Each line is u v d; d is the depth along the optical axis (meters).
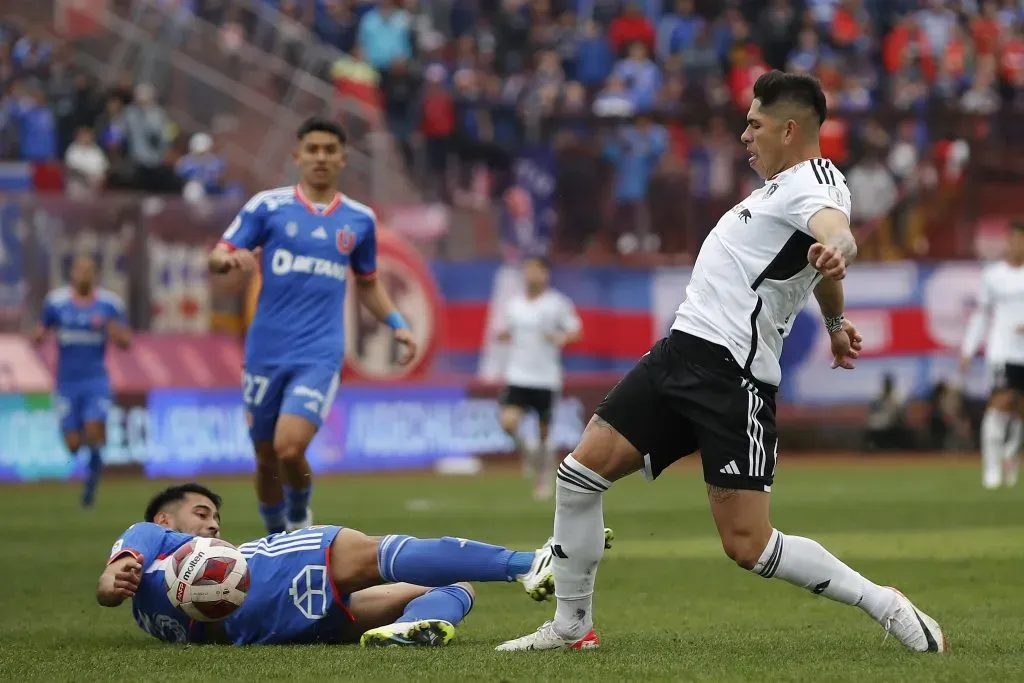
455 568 20.84
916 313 84.75
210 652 20.45
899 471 73.06
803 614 26.06
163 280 72.38
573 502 20.00
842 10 96.25
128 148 80.12
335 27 90.31
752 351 19.11
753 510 19.08
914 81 95.25
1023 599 27.45
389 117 85.69
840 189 18.80
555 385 62.12
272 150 82.38
